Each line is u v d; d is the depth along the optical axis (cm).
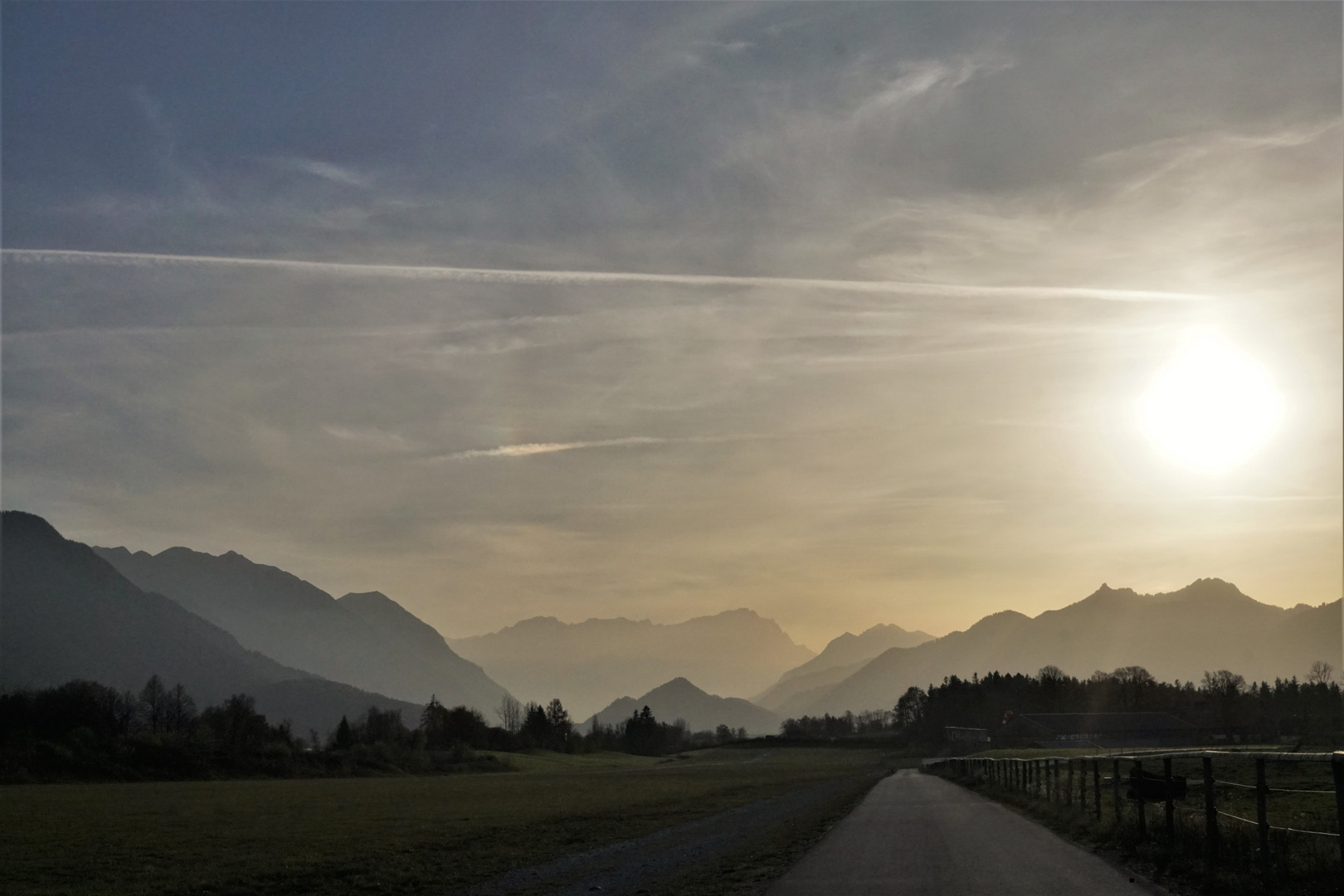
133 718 15625
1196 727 18375
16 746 11356
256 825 4569
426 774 14500
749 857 2503
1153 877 1719
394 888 2436
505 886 2366
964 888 1750
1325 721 16700
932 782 7188
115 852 3428
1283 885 1452
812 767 15012
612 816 4631
